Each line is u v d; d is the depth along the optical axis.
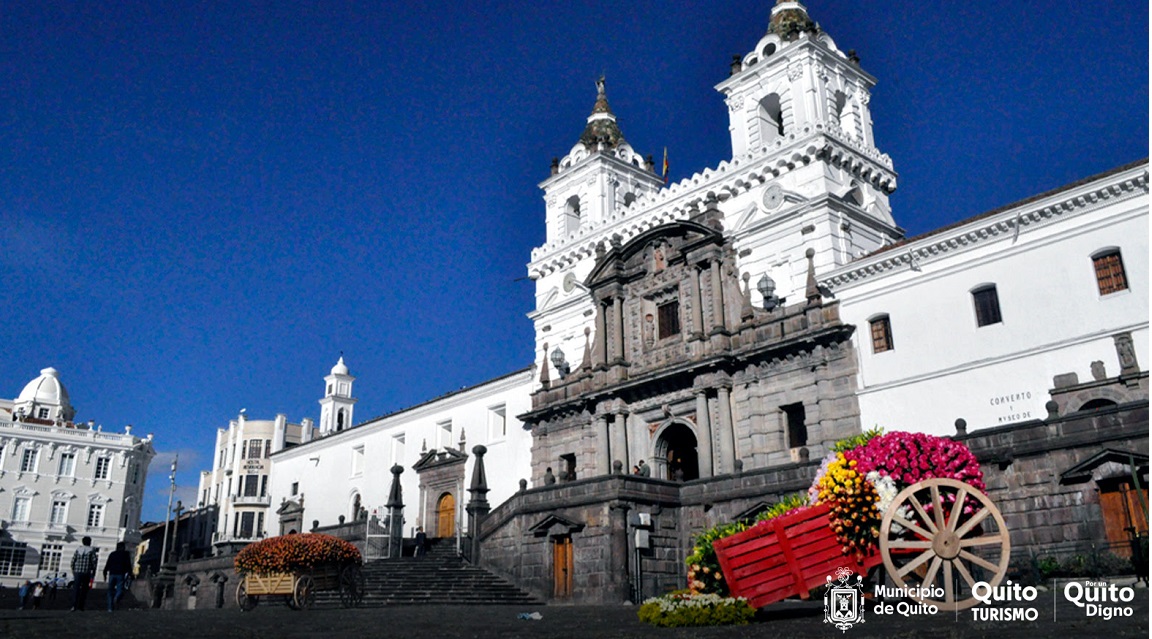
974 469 13.91
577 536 31.48
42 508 78.31
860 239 37.47
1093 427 22.86
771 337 35.94
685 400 38.38
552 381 45.81
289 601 25.06
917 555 13.55
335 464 61.97
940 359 30.86
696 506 32.31
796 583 13.70
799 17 42.91
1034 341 28.70
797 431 34.81
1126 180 27.16
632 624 14.74
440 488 51.75
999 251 30.23
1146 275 26.56
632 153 52.00
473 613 22.06
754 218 38.72
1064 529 22.88
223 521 81.19
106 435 83.56
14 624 14.66
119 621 16.98
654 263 41.72
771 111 43.56
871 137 42.34
